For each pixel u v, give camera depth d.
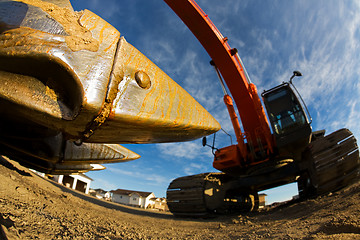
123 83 1.66
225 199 10.28
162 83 1.86
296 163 9.08
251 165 9.24
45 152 3.70
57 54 1.49
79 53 1.55
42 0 1.79
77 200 6.51
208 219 8.90
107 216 5.25
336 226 2.37
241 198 10.55
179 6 7.95
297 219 4.55
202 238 3.90
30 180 5.15
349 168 7.89
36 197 3.58
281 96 8.10
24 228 1.84
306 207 5.96
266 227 4.44
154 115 1.70
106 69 1.59
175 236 4.10
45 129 3.20
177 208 9.93
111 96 1.55
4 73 1.55
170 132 1.87
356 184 6.85
